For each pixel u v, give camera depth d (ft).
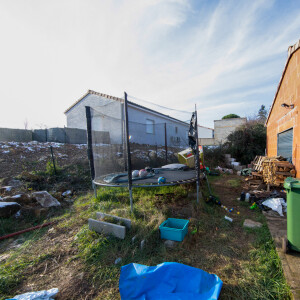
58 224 11.70
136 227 9.90
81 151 30.94
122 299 5.84
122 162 21.59
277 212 12.31
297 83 14.25
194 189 16.99
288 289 5.94
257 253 8.17
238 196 17.12
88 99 46.96
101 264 7.74
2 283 6.70
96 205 14.06
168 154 32.65
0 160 22.38
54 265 7.85
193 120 14.74
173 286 5.87
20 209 13.21
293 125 15.34
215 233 10.34
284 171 15.42
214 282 6.15
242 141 36.96
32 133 36.78
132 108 41.57
